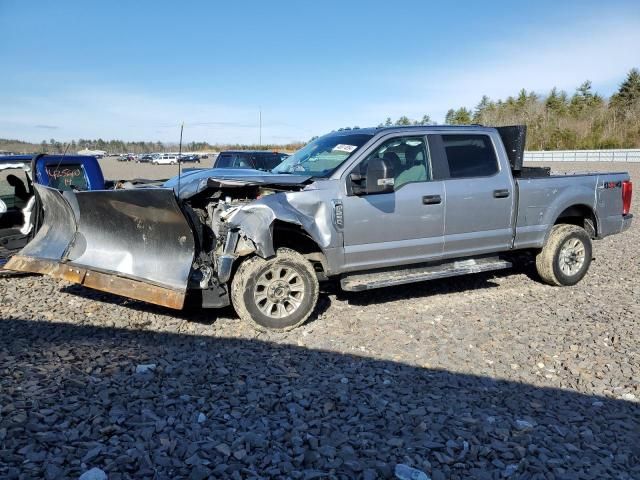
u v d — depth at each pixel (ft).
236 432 10.77
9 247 24.77
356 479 9.39
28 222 26.20
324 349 16.05
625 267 27.37
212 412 11.53
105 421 10.75
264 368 14.25
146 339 16.48
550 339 17.11
